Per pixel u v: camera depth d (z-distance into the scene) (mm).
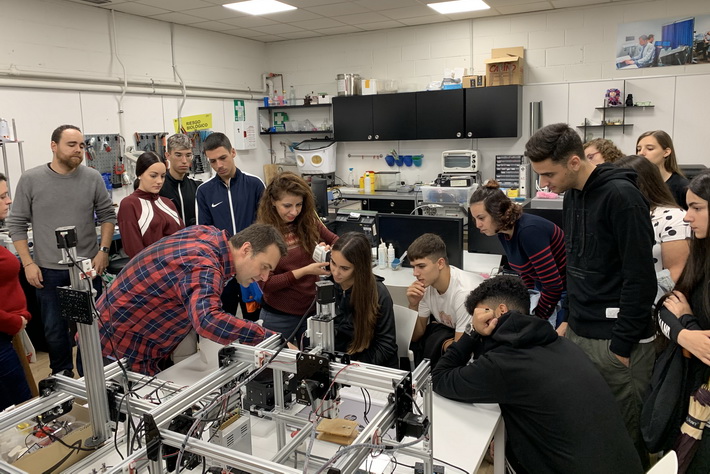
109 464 1346
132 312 1878
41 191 3305
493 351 1664
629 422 1907
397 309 2477
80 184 3410
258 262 1777
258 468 1024
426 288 2455
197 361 2119
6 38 4328
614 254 1843
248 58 7188
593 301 1917
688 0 5320
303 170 6996
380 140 6648
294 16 5805
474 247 3906
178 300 1828
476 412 1732
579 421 1550
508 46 6168
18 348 2691
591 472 1545
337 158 7273
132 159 5254
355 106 6590
